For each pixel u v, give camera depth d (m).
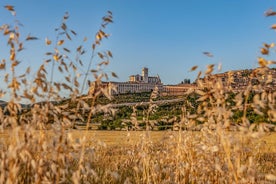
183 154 5.27
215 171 4.61
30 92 3.55
